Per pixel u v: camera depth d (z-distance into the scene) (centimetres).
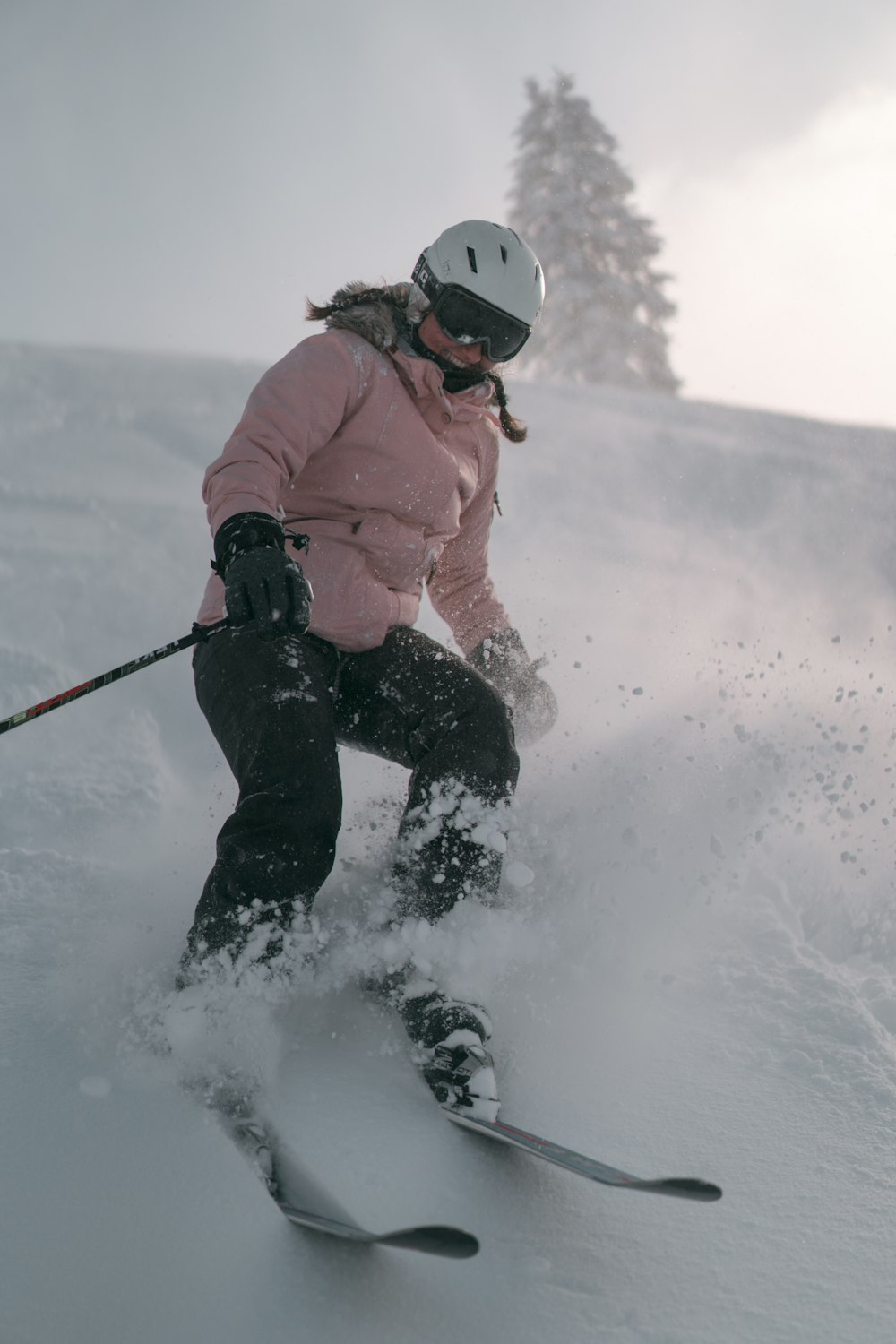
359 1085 171
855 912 277
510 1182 152
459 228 212
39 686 360
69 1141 152
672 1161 160
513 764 199
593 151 2572
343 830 255
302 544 197
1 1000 187
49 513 559
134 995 185
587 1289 134
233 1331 125
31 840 278
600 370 2459
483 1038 172
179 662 400
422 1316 128
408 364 210
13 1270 131
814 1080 181
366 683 210
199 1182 146
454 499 222
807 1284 136
